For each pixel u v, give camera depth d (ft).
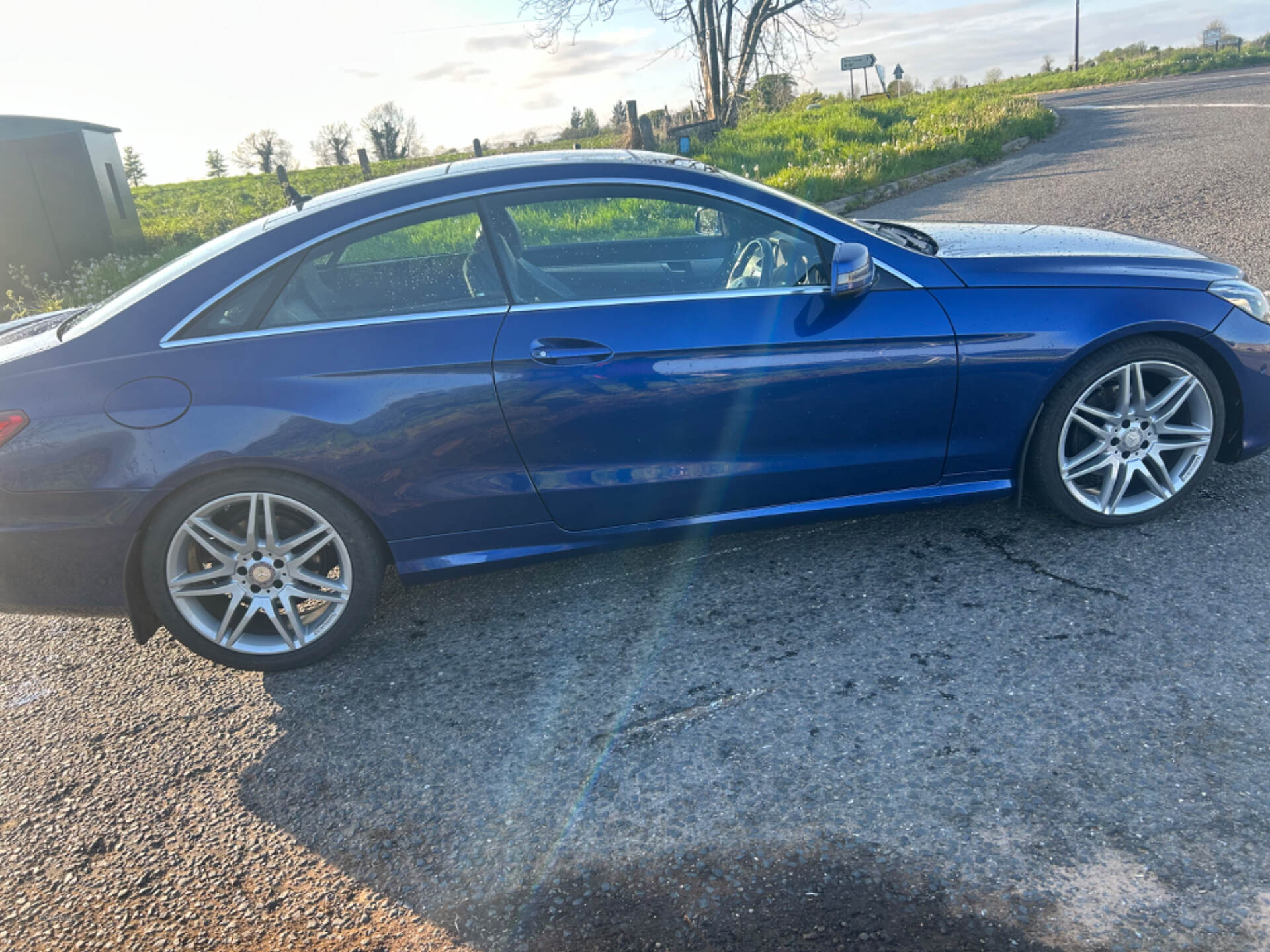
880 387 9.98
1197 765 7.16
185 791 8.43
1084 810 6.88
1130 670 8.40
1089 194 32.78
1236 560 9.98
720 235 10.03
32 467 9.02
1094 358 10.33
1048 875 6.36
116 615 9.74
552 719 8.81
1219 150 39.22
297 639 9.97
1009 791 7.14
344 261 9.52
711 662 9.37
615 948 6.23
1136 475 11.21
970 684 8.51
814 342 9.80
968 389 10.16
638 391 9.59
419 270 9.59
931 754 7.66
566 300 9.68
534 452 9.70
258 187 105.40
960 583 10.23
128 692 10.17
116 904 7.16
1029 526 11.32
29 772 8.95
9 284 43.11
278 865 7.41
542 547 10.24
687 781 7.73
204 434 9.05
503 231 9.75
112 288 37.04
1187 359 10.43
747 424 9.90
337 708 9.44
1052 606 9.57
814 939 6.09
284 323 9.40
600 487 9.93
